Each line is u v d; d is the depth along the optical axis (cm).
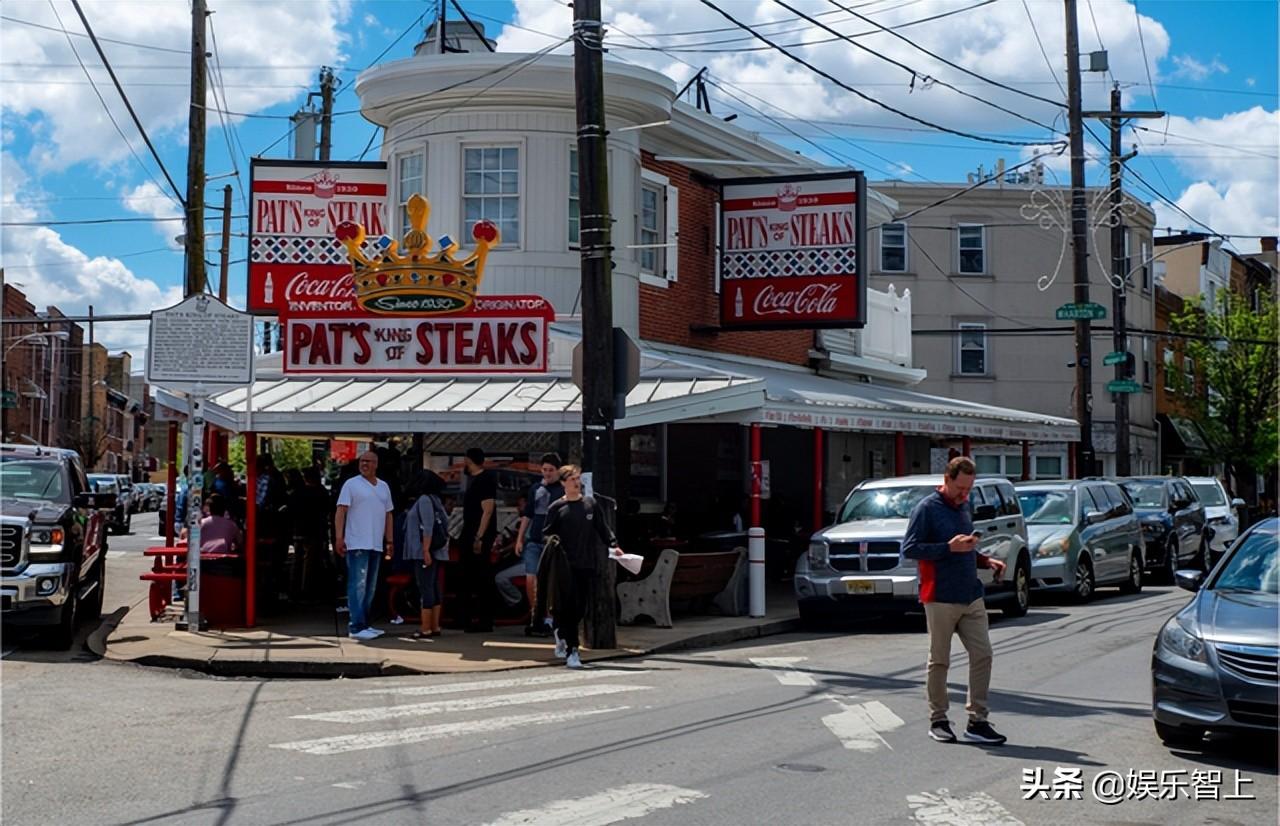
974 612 923
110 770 819
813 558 1714
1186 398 4628
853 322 2181
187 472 1593
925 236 4575
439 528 1506
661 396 1675
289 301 2031
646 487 2338
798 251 2222
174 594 1867
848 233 2197
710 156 2408
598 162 1470
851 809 733
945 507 922
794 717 1021
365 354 1720
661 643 1499
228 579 1584
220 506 1633
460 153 2041
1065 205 3941
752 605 1759
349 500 1483
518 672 1312
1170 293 5216
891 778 810
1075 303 2703
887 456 3111
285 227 2045
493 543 1619
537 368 1705
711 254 2423
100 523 1750
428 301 1709
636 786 780
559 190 2041
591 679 1252
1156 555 2498
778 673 1288
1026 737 948
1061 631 1636
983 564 948
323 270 2042
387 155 2106
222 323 1496
